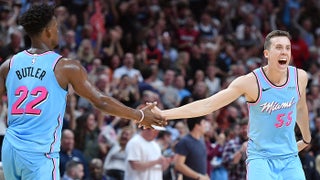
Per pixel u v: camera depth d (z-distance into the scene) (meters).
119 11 19.25
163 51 18.83
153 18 19.81
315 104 17.77
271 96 7.60
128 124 14.09
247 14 21.23
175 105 15.92
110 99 6.83
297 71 7.72
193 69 18.61
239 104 16.03
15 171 6.66
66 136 12.11
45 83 6.62
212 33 20.31
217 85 17.94
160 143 13.02
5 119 12.38
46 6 6.83
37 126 6.57
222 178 12.45
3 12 16.08
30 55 6.75
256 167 7.63
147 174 11.30
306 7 23.22
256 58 19.98
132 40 18.73
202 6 21.77
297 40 21.08
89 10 18.59
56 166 6.65
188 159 11.12
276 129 7.64
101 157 13.34
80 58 16.55
